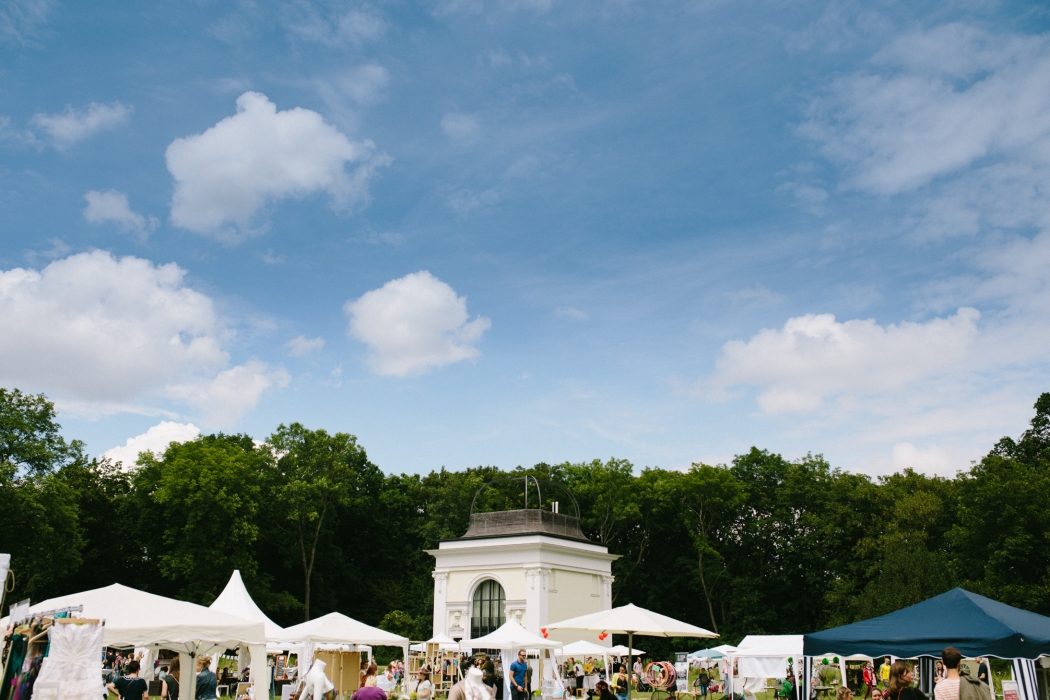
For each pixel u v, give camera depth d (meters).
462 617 52.97
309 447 78.50
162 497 65.62
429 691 27.05
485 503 83.25
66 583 72.44
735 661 50.22
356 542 87.88
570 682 45.62
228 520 67.44
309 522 78.06
